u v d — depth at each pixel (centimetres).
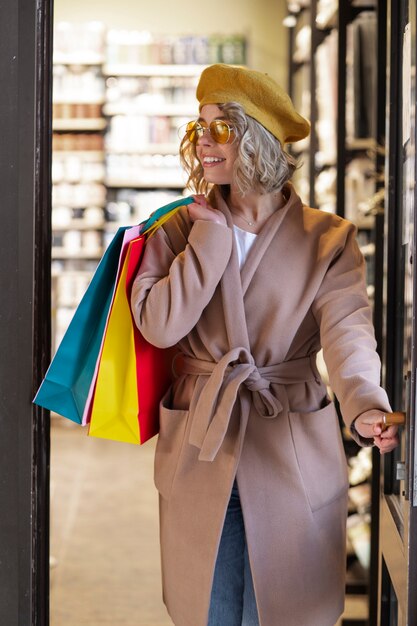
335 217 225
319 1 475
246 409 213
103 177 854
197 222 210
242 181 210
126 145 858
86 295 210
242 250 219
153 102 858
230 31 876
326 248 217
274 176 214
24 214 210
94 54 848
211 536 213
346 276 216
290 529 213
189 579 216
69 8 873
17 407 213
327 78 460
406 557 191
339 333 206
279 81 874
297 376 218
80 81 854
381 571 252
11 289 211
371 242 416
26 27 209
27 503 212
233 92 212
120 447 714
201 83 219
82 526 484
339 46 371
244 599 227
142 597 376
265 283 215
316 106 491
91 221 849
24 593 213
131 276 218
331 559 219
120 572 408
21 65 209
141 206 860
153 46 857
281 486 213
